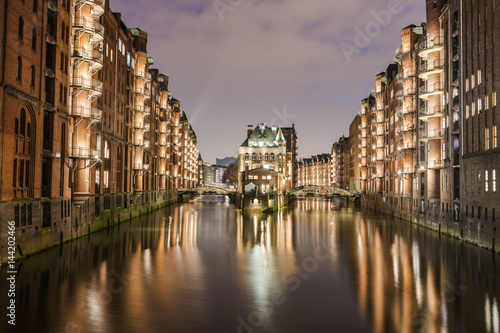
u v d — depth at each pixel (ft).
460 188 132.87
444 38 149.18
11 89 85.46
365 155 345.31
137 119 213.46
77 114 121.49
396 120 229.66
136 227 170.19
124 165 190.29
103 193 154.51
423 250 119.24
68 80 120.47
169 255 110.73
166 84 325.83
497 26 106.42
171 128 345.51
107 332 56.75
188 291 76.84
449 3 142.82
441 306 68.74
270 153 355.56
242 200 279.69
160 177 300.81
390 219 221.87
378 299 72.74
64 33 117.80
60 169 114.42
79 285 78.13
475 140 121.90
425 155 169.58
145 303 69.21
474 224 121.60
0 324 58.34
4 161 83.25
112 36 167.32
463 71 130.21
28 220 94.43
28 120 95.91
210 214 250.98
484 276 87.20
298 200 481.46
